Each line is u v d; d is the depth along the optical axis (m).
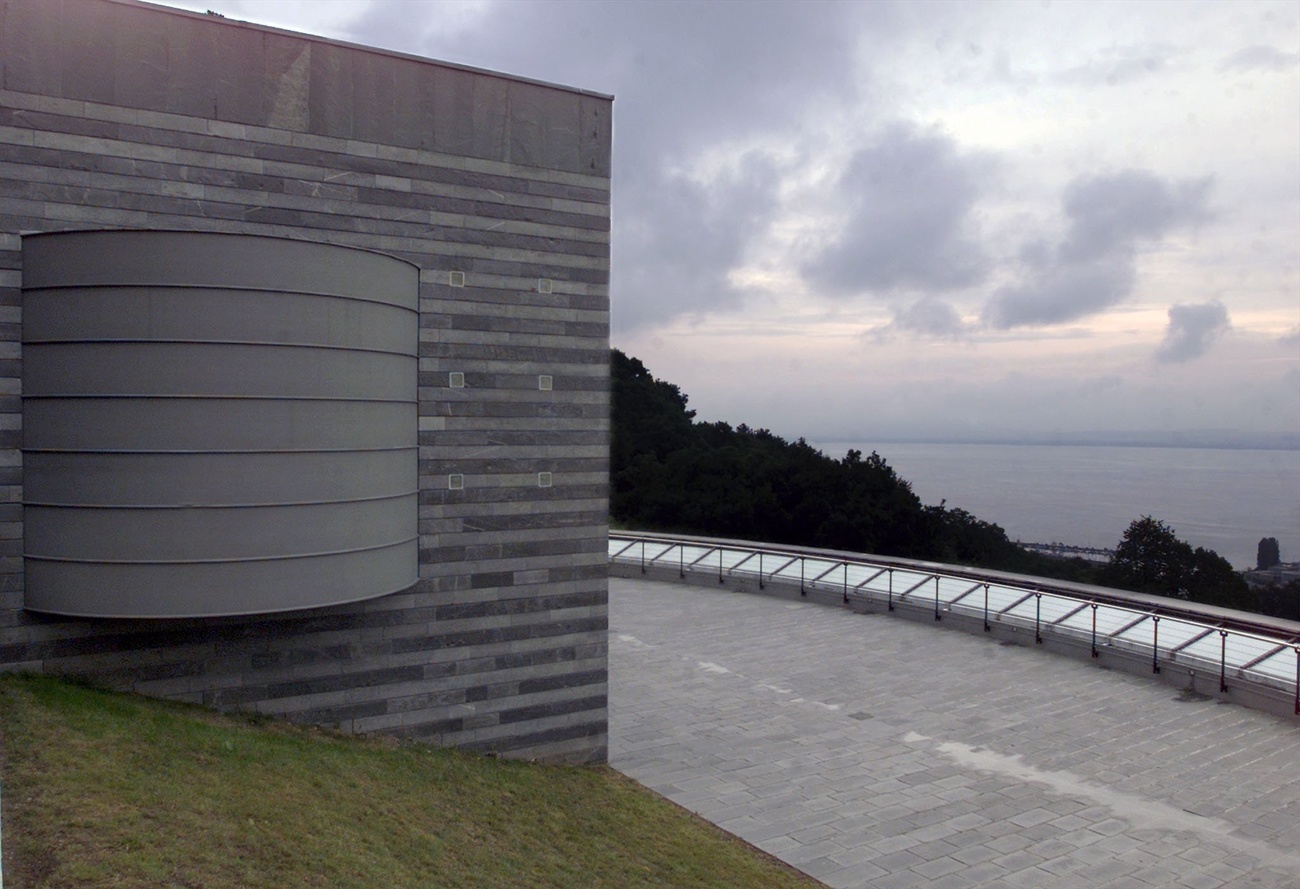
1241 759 13.54
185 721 10.03
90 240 9.33
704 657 19.42
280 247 9.84
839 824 11.55
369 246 11.68
